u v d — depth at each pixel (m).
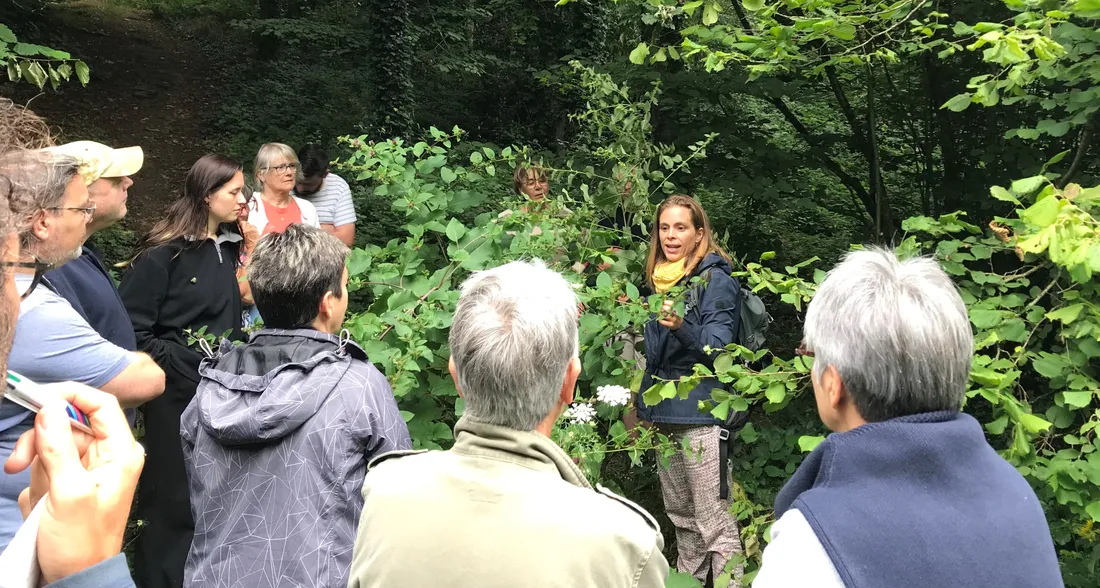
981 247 2.54
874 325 1.13
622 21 5.56
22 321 1.71
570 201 3.33
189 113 12.22
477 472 1.24
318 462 1.71
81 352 1.79
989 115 4.46
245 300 3.12
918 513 1.03
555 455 1.29
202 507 1.76
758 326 3.01
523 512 1.17
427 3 12.35
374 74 11.58
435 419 2.87
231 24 14.45
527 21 11.48
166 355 2.62
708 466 2.89
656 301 2.75
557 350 1.30
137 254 2.84
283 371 1.76
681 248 3.01
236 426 1.69
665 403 2.91
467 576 1.14
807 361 2.34
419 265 2.88
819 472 1.15
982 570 1.00
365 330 2.57
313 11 15.03
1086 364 2.29
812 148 5.15
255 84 13.27
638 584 1.17
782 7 3.37
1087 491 2.09
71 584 0.64
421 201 2.99
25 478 1.46
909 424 1.09
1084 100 2.84
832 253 5.66
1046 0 2.37
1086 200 2.04
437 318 2.59
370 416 1.78
